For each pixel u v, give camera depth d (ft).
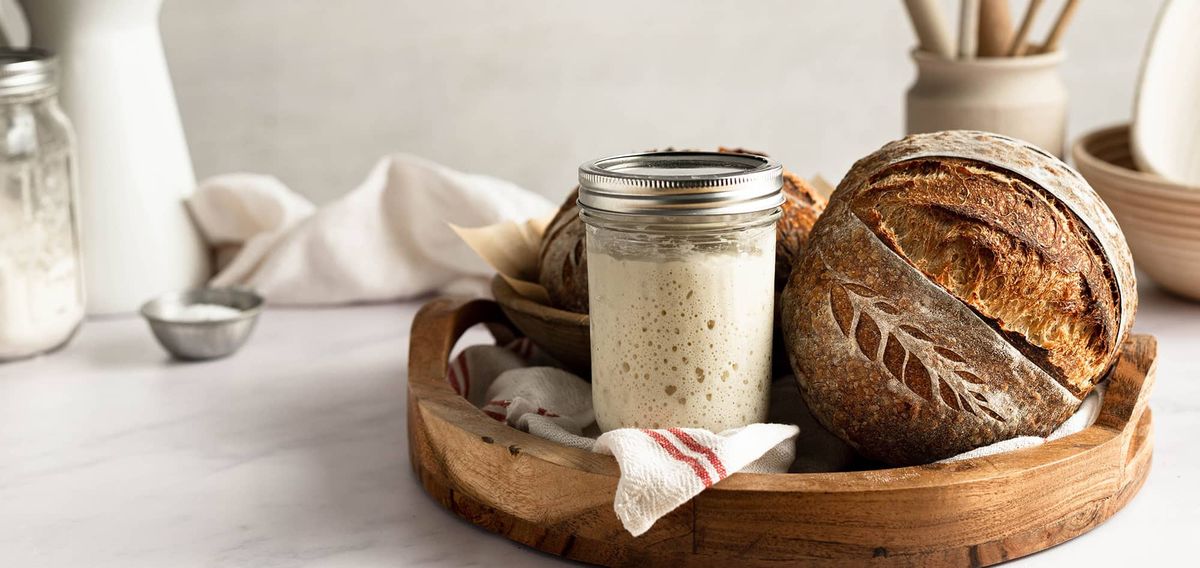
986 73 4.28
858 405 2.93
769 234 2.97
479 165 6.36
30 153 3.89
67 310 4.02
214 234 4.52
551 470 2.89
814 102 6.34
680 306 2.91
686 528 2.81
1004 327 2.89
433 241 4.39
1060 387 2.92
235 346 4.02
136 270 4.33
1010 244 2.90
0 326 3.92
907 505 2.78
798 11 6.19
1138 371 3.16
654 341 2.93
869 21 6.21
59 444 3.51
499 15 6.11
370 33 6.07
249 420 3.63
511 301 3.35
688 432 2.85
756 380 2.98
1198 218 3.90
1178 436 3.39
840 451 3.11
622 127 6.35
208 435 3.55
